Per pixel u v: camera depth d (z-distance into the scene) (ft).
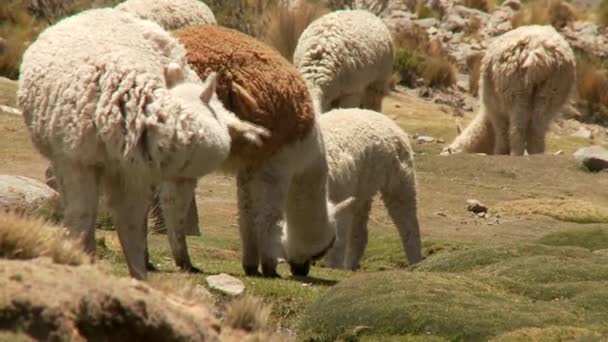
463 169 198.49
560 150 256.32
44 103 75.66
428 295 86.22
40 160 163.63
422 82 303.68
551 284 93.66
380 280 90.17
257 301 74.18
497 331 80.12
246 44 98.84
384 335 82.33
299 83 99.96
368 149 130.21
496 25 370.12
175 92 73.82
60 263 63.05
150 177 73.41
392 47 183.01
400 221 135.95
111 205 76.64
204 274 95.04
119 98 72.69
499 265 100.73
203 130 72.18
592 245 126.93
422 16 374.63
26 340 50.37
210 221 148.36
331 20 174.81
